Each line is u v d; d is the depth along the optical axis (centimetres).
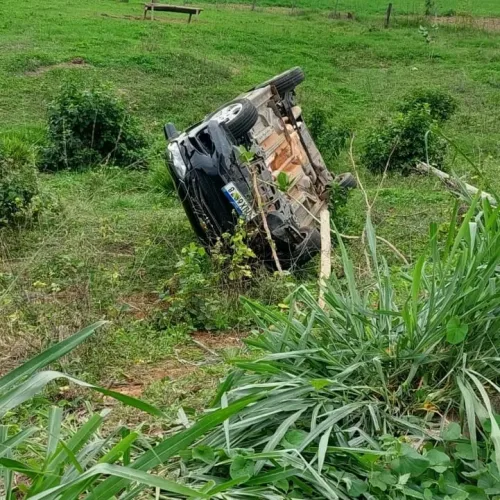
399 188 1042
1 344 464
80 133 1202
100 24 2320
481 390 286
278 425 297
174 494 264
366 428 304
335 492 263
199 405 371
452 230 340
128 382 441
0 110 1528
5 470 253
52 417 261
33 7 2567
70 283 597
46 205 812
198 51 2136
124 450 228
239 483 241
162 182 1024
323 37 2564
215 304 552
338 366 323
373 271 482
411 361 322
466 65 2283
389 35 2677
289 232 649
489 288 319
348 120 1633
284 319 338
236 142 644
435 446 296
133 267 661
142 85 1773
